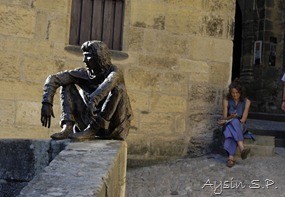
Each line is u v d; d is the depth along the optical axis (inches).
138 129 290.0
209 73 309.1
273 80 526.0
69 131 161.9
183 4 302.7
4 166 161.8
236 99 301.3
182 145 301.1
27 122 265.3
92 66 157.9
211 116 308.5
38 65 268.5
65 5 275.1
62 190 93.4
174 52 300.4
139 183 256.4
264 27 524.7
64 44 274.7
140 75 291.6
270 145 313.3
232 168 279.0
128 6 290.8
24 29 265.9
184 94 302.5
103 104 157.5
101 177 104.6
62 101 164.4
